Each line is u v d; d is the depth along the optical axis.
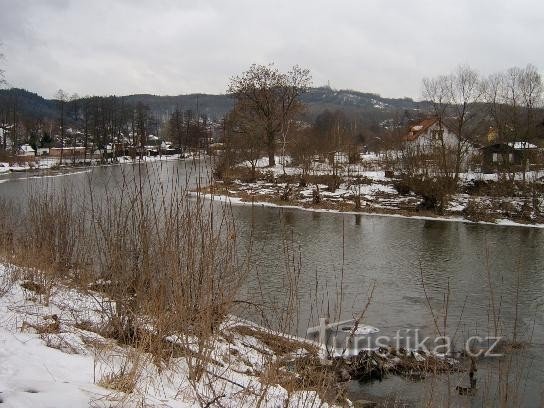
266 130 59.41
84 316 8.17
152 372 5.76
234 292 7.06
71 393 4.34
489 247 24.97
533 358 10.93
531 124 46.00
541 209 34.69
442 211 35.03
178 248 6.92
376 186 42.88
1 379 4.53
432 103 45.97
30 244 11.27
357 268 19.94
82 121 85.19
